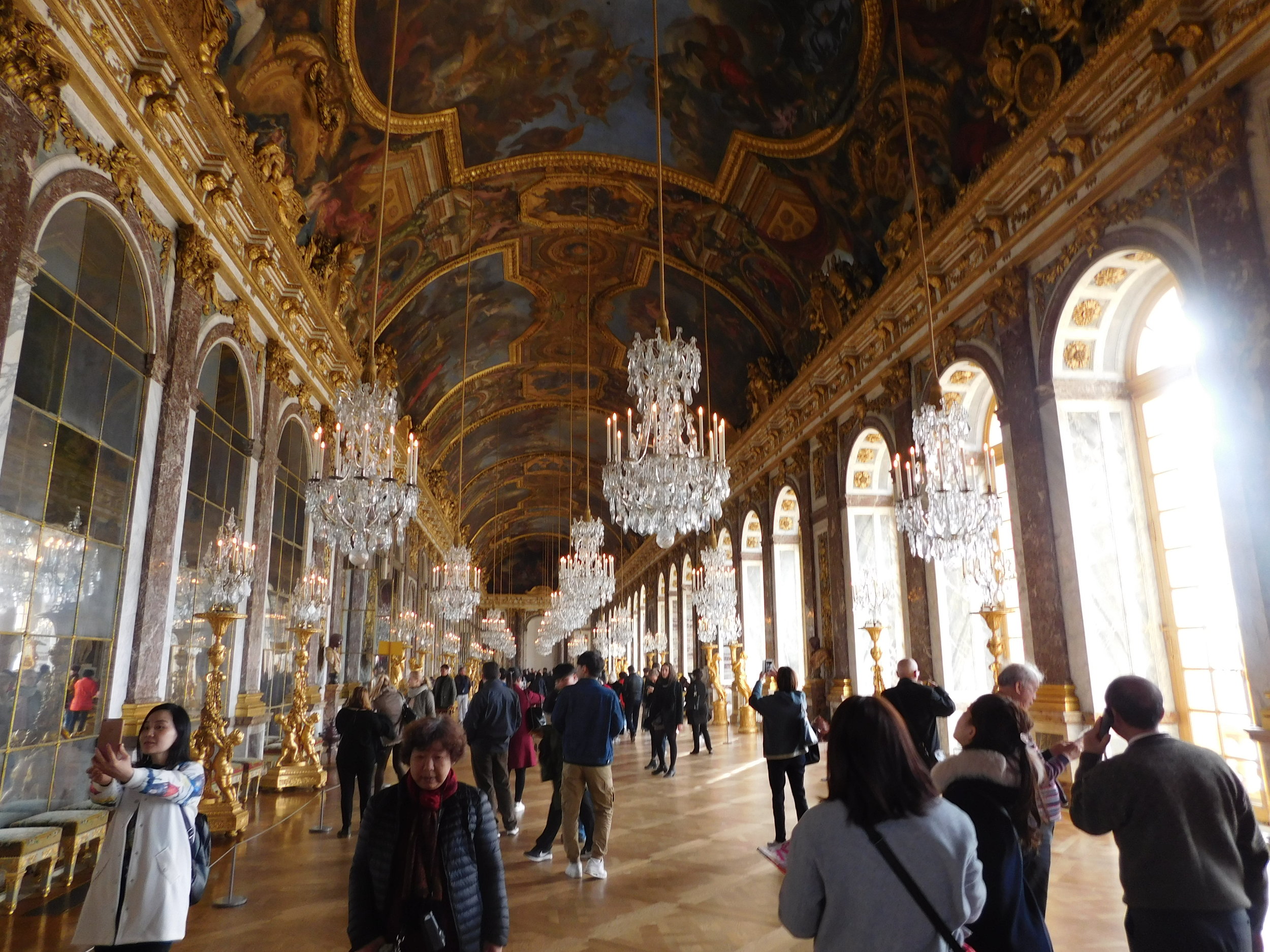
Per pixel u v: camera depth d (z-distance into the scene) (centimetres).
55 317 624
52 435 622
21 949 470
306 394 1345
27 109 565
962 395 1162
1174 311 870
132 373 743
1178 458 864
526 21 1239
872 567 1460
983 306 1063
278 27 950
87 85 635
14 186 549
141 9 674
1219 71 684
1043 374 934
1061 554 894
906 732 226
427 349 2159
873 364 1373
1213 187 687
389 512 712
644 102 1424
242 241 996
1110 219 824
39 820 588
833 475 1557
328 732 1293
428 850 271
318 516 712
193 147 831
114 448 713
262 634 1114
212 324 917
